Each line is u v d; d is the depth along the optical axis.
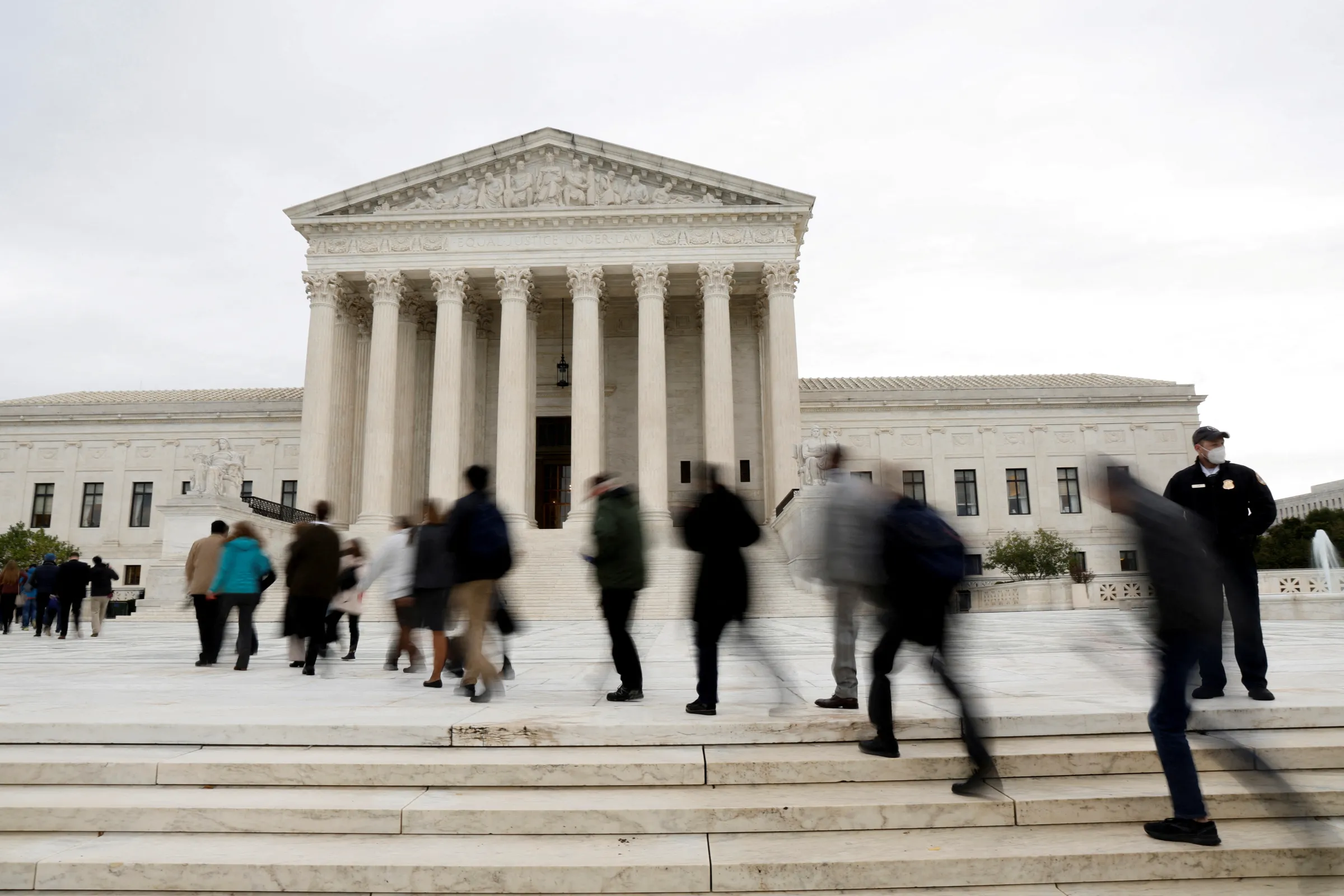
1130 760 6.73
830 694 9.48
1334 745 6.80
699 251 43.38
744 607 7.85
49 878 5.46
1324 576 29.81
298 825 6.00
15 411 61.91
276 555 36.25
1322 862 5.55
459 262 43.34
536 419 51.53
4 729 7.22
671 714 7.85
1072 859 5.48
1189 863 5.52
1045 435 60.44
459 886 5.37
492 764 6.54
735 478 41.81
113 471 61.00
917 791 6.34
